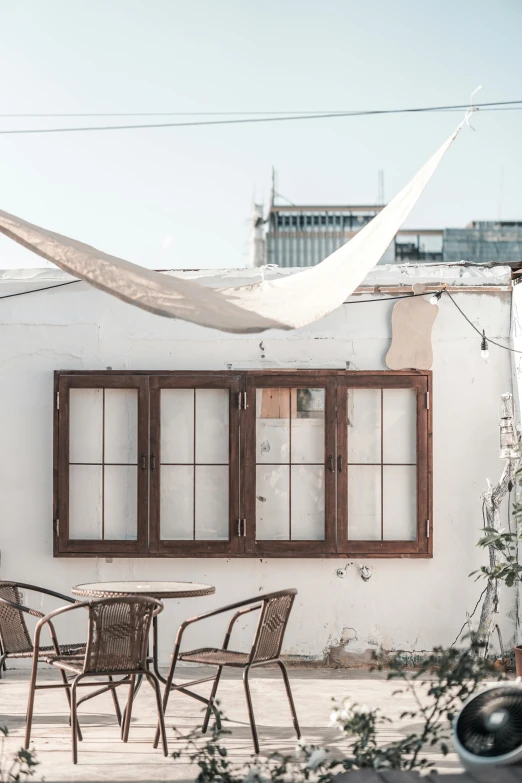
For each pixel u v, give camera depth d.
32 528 7.96
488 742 3.71
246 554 7.85
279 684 7.19
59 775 4.69
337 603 7.91
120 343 8.06
